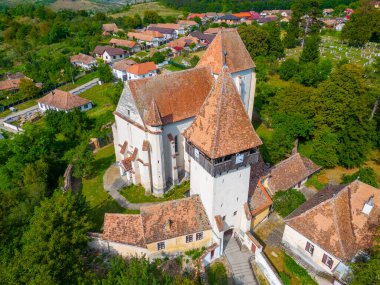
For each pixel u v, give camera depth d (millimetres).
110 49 147250
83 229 36500
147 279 29406
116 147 58281
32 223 37719
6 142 64125
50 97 101250
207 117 36844
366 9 145250
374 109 59812
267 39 112812
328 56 117312
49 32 175000
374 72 59812
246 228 41719
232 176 37844
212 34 160750
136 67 117812
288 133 59281
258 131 69688
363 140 56188
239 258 40812
